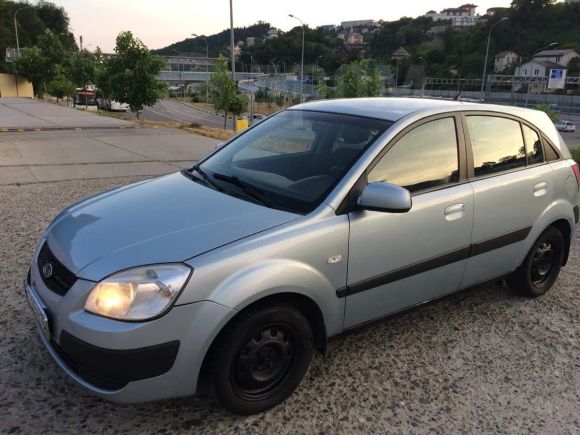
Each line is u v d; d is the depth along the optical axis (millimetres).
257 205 3027
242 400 2738
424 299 3498
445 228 3402
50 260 2818
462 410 2959
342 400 2990
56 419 2734
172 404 2900
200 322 2477
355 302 3078
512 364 3439
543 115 4359
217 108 33375
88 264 2564
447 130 3547
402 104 3734
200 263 2504
